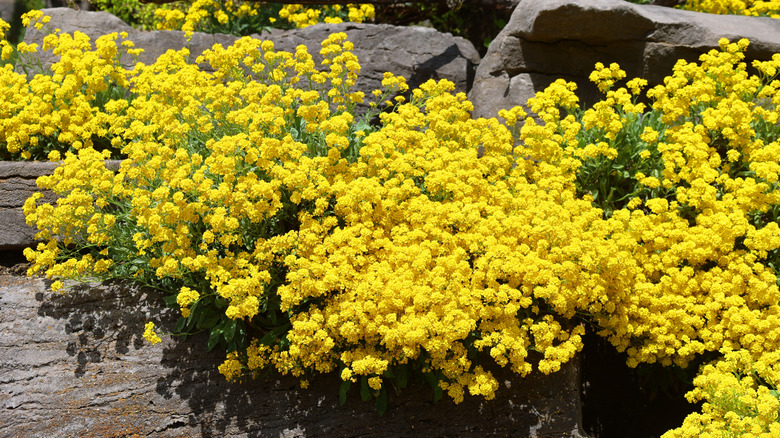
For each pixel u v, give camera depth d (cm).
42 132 452
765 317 364
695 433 316
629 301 369
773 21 527
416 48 583
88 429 364
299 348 345
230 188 359
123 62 567
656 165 433
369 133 425
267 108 388
